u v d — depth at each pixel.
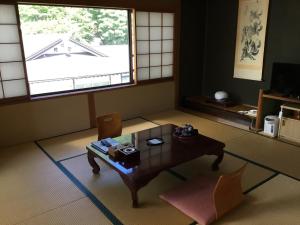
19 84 3.66
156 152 2.59
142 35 4.70
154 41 4.89
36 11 7.86
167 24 4.98
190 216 2.15
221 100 5.05
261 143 3.68
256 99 4.87
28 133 3.84
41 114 3.88
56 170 2.99
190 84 5.65
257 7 4.50
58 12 8.16
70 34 8.53
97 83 6.82
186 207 2.23
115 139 2.90
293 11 4.06
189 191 2.43
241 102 5.13
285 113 3.84
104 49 8.91
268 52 4.52
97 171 2.89
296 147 3.54
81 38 8.72
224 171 2.94
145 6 4.55
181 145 2.75
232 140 3.79
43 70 7.67
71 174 2.91
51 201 2.44
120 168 2.32
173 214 2.23
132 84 4.79
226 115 4.73
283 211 2.25
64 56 7.86
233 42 5.02
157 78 5.09
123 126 4.44
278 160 3.17
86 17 8.54
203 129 4.24
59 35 8.38
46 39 8.21
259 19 4.50
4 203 2.42
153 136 2.98
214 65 5.50
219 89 5.50
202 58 5.67
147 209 2.30
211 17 5.35
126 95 4.71
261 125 4.17
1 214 2.27
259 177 2.78
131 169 2.29
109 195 2.52
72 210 2.31
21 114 3.73
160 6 4.74
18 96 3.67
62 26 8.34
